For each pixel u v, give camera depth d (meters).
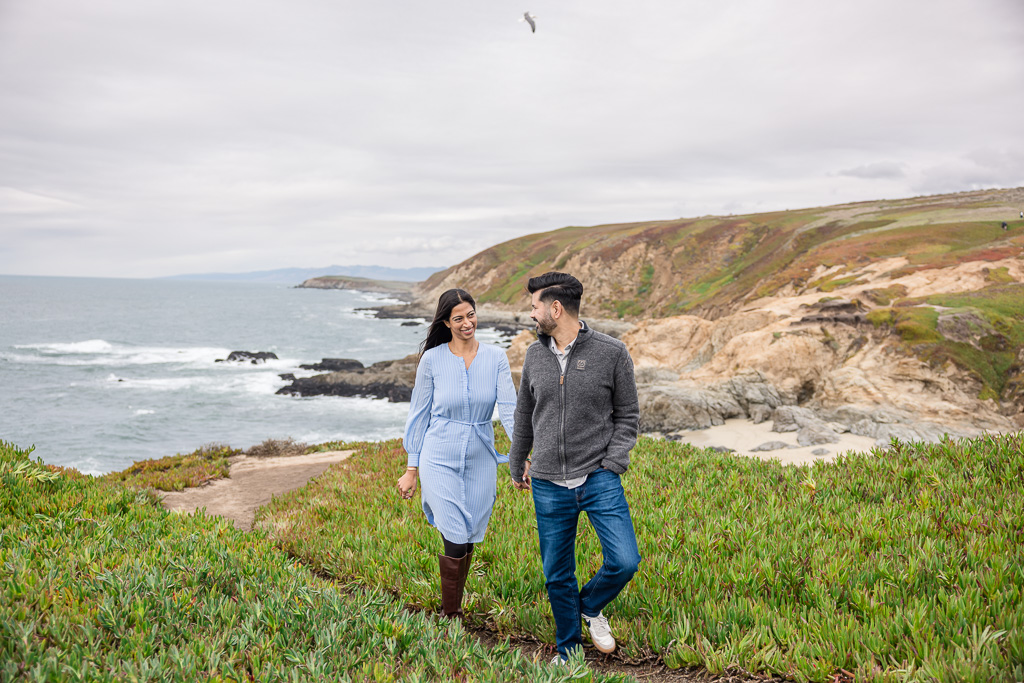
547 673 2.84
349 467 9.81
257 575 4.20
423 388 4.15
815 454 20.72
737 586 4.07
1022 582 3.54
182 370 51.84
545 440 3.45
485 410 4.10
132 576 3.49
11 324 91.94
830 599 3.69
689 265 89.19
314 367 52.06
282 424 33.12
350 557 5.39
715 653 3.24
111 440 29.12
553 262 116.56
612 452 3.40
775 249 74.31
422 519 6.20
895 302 32.75
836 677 2.96
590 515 3.45
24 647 2.50
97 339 74.44
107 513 5.65
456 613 4.16
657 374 36.16
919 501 5.22
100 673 2.41
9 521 4.87
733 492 6.54
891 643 3.15
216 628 3.08
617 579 3.35
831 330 31.25
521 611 4.05
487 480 4.15
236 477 10.43
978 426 23.95
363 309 142.00
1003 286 33.00
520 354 49.03
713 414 27.05
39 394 40.28
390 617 3.42
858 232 63.59
